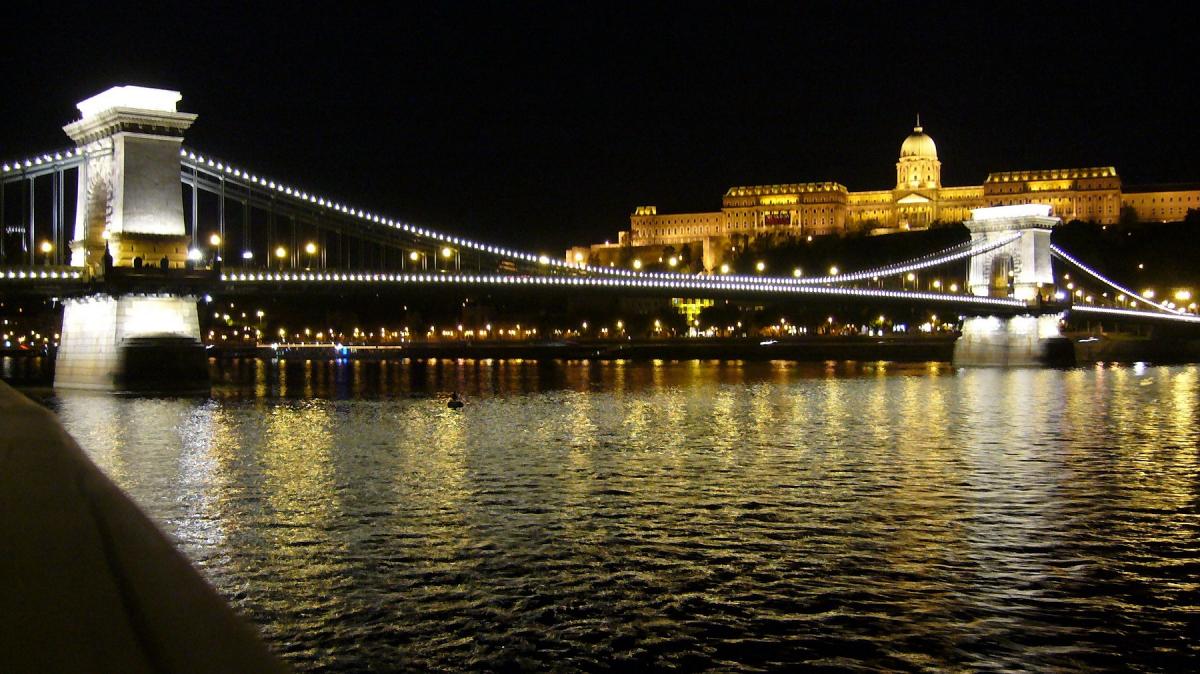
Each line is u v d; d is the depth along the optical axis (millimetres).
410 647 20016
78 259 81188
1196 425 60719
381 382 109250
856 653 19875
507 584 24078
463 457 45844
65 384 82250
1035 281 144375
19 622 2469
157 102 79875
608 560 26281
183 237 79375
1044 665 19344
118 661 2299
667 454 47031
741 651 19906
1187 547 28266
